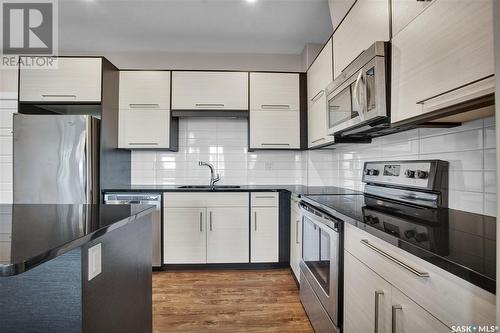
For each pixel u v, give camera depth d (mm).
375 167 2006
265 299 2164
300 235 2152
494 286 557
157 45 3127
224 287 2383
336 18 2178
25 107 2805
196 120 3312
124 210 1235
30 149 2463
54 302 823
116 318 1069
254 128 3012
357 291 1198
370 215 1265
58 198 2459
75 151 2465
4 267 573
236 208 2805
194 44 3104
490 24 806
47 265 825
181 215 2775
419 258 791
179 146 3295
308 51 3049
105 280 983
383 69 1333
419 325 792
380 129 1663
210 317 1908
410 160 1690
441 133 1455
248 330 1760
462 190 1327
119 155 2990
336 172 3010
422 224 1079
